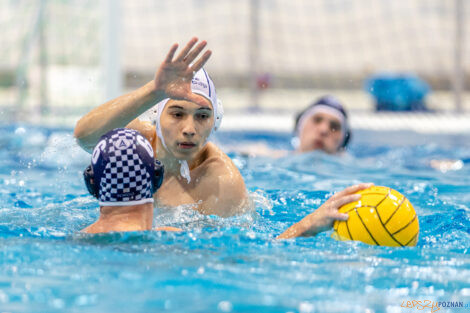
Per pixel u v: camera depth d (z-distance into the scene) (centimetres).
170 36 4681
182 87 998
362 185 938
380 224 875
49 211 1113
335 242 888
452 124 3181
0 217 1053
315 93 4775
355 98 4600
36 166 1786
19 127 2542
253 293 644
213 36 4847
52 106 2900
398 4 4856
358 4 4900
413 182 1623
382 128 3083
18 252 789
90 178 907
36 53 2931
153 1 4659
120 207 880
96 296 623
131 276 692
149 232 873
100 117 1066
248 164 1938
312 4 4956
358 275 723
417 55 4812
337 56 4916
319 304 617
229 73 4819
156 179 922
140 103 1030
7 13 2962
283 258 793
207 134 1077
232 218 1096
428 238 984
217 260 771
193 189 1138
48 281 670
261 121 3347
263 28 4897
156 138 1170
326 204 931
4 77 3028
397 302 631
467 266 777
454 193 1462
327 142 2180
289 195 1359
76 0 2853
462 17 4153
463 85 4516
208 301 615
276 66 4894
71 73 2872
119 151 866
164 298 620
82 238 860
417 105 3806
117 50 2827
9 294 626
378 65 4856
